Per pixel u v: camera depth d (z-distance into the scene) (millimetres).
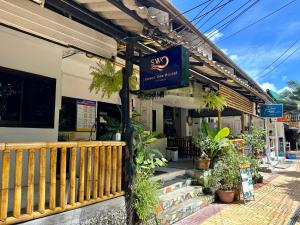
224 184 8273
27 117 5055
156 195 5188
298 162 21672
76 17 4113
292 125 31016
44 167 3551
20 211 3580
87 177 4172
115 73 6711
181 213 6293
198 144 9242
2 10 3541
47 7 4098
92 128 7902
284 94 30438
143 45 5355
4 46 4730
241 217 6684
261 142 11773
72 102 7977
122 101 5012
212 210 7172
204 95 9461
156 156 7156
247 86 10461
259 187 10695
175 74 4625
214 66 7309
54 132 5461
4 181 3129
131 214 4738
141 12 4109
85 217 4031
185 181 7859
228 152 8930
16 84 4922
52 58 5496
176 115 14562
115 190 4605
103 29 4496
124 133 4930
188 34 7445
